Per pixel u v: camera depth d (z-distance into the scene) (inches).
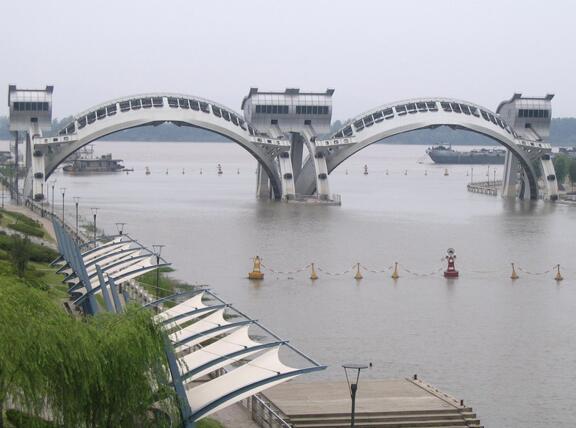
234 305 4104.3
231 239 6102.4
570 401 2876.5
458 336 3634.4
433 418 2568.9
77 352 1939.0
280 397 2714.1
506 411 2780.5
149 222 6924.2
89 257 4052.7
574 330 3757.4
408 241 6195.9
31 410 1934.1
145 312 2117.4
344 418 2541.8
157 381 2078.0
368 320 3878.0
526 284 4763.8
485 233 6663.4
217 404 2124.8
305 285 4630.9
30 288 2032.5
